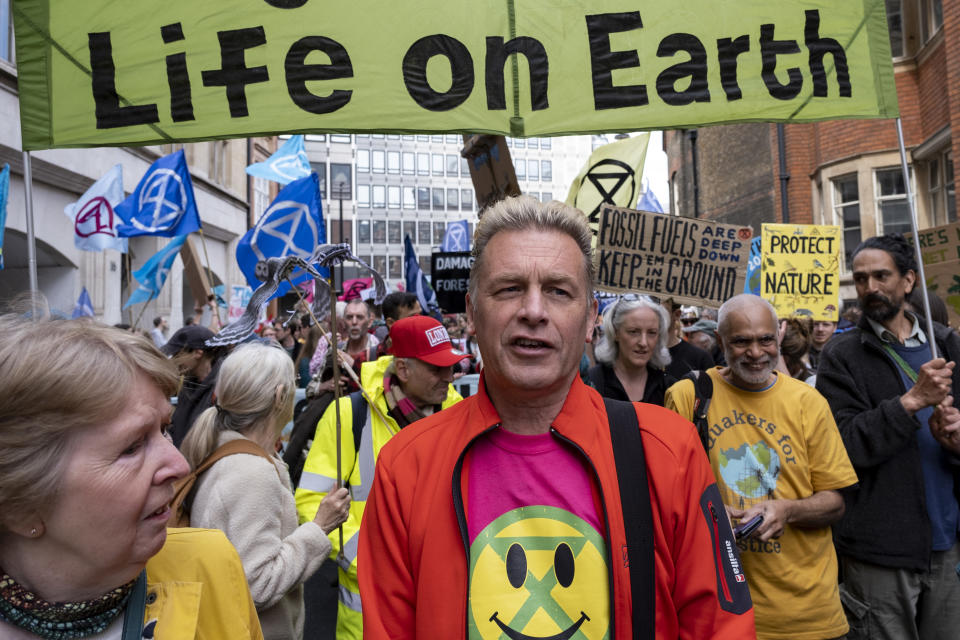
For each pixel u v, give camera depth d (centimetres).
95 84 270
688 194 2508
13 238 1228
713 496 137
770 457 253
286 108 276
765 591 244
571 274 129
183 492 208
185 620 104
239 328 215
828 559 250
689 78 290
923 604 286
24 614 92
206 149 2122
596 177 582
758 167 1748
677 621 129
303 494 275
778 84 293
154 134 272
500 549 127
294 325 807
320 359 507
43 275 1386
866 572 284
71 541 91
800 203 1555
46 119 268
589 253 137
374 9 279
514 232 130
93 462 91
